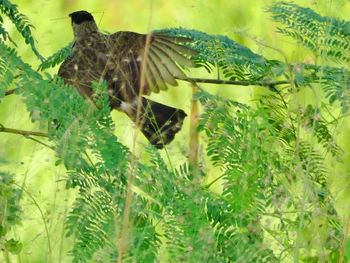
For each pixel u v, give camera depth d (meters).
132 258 8.87
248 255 9.09
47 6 16.14
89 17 10.51
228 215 9.38
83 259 9.02
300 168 9.55
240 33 11.23
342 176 10.26
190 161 9.78
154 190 9.41
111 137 9.63
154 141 10.09
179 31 10.94
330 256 9.59
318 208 9.38
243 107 10.30
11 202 9.62
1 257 10.74
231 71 10.85
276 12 11.16
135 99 10.12
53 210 9.66
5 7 10.81
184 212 9.25
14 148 11.66
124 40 10.26
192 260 9.00
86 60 10.25
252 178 9.59
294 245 9.33
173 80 10.19
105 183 9.42
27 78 9.73
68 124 9.65
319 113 10.42
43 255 10.53
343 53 10.94
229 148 9.80
